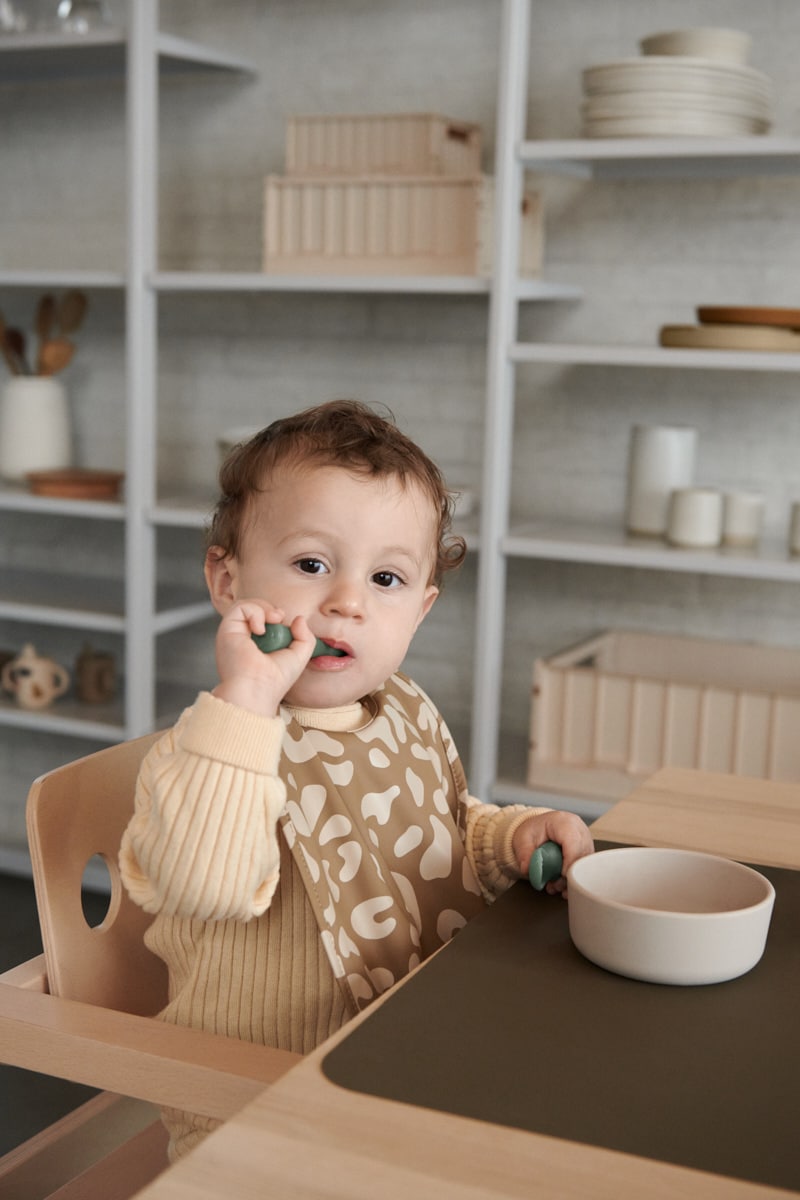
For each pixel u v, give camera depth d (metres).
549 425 2.68
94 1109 1.04
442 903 1.01
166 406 2.97
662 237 2.54
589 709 2.34
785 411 2.50
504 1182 0.52
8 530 3.19
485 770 2.38
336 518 0.91
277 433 0.96
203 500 2.70
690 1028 0.68
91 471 2.83
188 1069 0.77
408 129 2.42
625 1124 0.57
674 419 2.58
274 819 0.80
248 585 0.94
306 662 0.84
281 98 2.77
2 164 3.05
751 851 1.03
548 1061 0.63
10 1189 0.94
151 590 2.63
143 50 2.45
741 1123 0.58
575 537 2.39
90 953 1.00
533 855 0.90
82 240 3.00
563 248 2.61
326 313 2.81
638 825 1.08
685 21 2.46
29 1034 0.82
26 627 3.20
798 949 0.80
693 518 2.30
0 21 2.63
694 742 2.27
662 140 2.12
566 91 2.56
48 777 0.99
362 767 0.99
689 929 0.72
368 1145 0.54
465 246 2.35
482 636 2.35
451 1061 0.62
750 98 2.18
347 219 2.43
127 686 2.64
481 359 2.69
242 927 0.93
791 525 2.28
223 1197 0.50
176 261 2.90
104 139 2.95
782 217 2.45
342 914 0.91
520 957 0.77
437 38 2.64
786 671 2.53
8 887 2.88
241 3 2.79
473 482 2.72
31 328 3.09
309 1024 0.92
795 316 2.13
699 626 2.63
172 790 0.78
